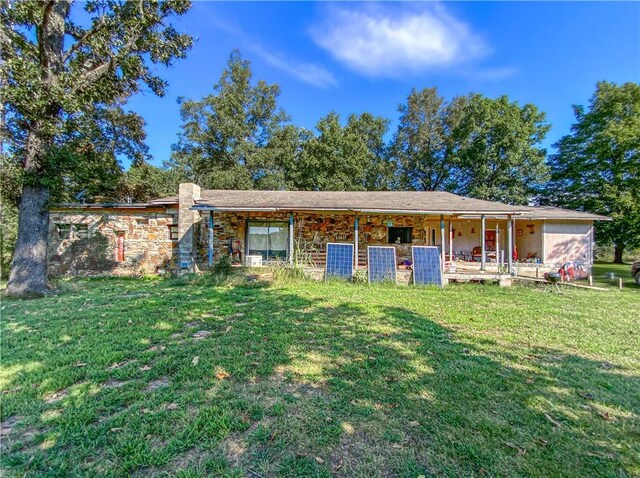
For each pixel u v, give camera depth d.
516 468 1.87
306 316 5.34
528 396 2.73
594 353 3.79
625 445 2.10
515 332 4.62
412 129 27.19
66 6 8.02
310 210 10.66
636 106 18.52
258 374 3.08
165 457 1.88
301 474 1.79
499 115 21.98
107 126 11.80
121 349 3.68
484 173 22.11
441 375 3.11
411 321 5.14
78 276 11.05
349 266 10.09
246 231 12.79
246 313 5.50
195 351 3.65
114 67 8.35
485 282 10.21
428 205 11.32
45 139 7.64
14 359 3.34
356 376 3.07
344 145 25.28
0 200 8.93
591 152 19.58
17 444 1.98
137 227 11.82
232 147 26.02
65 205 11.27
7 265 11.43
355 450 2.00
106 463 1.83
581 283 10.40
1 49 6.75
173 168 25.53
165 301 6.38
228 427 2.19
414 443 2.08
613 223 18.33
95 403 2.48
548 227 14.79
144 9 8.14
